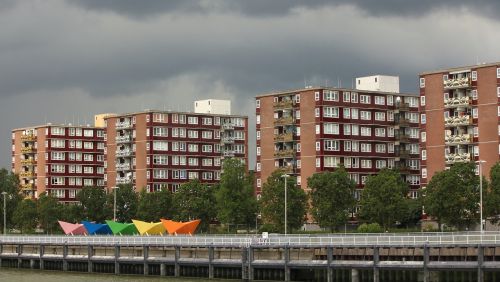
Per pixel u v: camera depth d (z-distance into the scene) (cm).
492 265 11694
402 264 12506
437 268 12169
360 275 13425
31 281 15388
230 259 14712
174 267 15562
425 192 19325
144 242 16288
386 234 15050
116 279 15388
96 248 17262
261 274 14262
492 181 18512
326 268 13288
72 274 16825
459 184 18562
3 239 19362
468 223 18800
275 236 14912
